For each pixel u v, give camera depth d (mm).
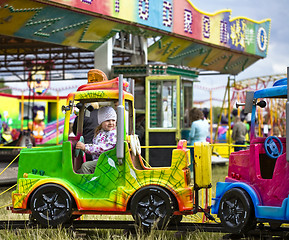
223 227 5301
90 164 5590
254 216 4934
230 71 18641
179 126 12406
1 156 9969
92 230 5809
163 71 12703
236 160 5234
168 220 5137
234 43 17234
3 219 6781
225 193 5137
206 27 15703
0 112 27703
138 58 14789
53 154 5512
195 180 5266
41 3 10336
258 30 18703
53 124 28969
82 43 12547
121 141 5199
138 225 5211
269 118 24109
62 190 5363
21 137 14273
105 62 13070
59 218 5352
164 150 12312
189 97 13688
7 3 9930
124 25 12531
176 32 14297
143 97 12906
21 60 25609
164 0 13680
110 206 5273
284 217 4652
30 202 5445
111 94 5473
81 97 5535
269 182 4844
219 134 26312
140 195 5195
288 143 4625
